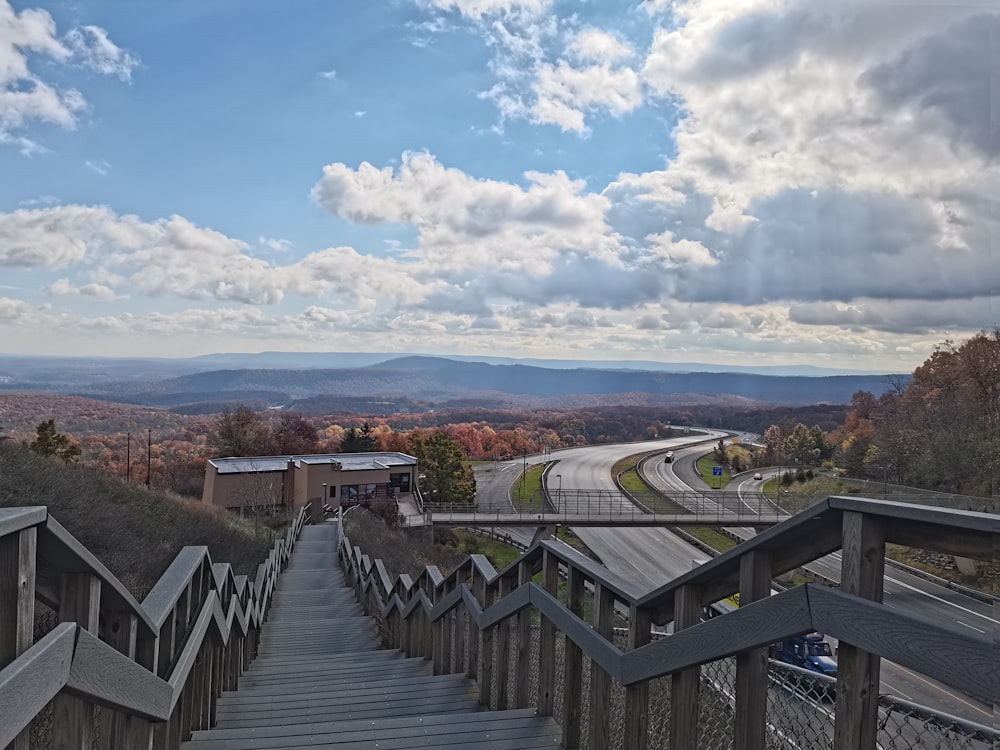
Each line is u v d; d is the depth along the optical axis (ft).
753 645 5.94
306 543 79.51
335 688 15.83
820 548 5.70
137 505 57.06
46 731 9.27
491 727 11.33
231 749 10.65
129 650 7.14
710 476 231.09
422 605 19.95
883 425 75.51
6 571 4.81
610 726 9.59
